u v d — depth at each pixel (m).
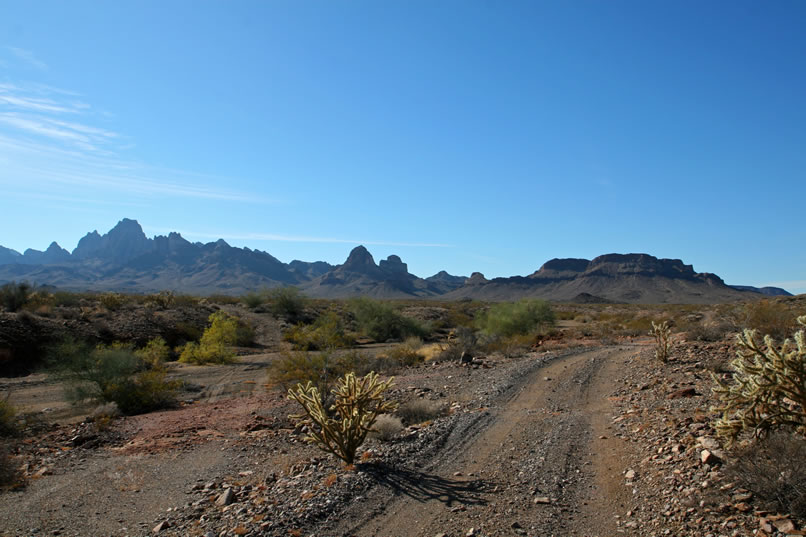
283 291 52.91
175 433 12.83
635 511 6.01
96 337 31.20
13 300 33.31
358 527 6.09
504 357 22.69
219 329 35.50
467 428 10.29
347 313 54.72
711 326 21.08
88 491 8.61
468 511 6.38
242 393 19.89
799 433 6.22
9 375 25.17
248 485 8.22
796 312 18.02
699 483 6.11
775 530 4.85
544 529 5.82
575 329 36.28
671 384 12.48
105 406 15.75
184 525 6.67
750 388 6.39
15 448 11.70
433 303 92.62
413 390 15.80
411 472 7.86
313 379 16.23
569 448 8.59
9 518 7.39
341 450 8.32
